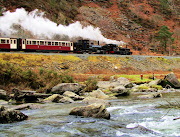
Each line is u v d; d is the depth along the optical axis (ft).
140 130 38.01
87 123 42.93
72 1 398.83
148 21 407.85
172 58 226.99
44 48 160.66
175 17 438.81
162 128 39.09
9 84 93.86
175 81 117.19
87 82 108.47
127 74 164.14
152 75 153.48
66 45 174.81
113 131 37.78
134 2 476.95
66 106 62.18
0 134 36.37
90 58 173.37
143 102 68.54
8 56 135.74
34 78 100.48
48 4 298.76
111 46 210.18
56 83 98.27
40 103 67.92
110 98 78.23
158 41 341.82
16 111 45.60
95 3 431.43
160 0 498.28
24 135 35.99
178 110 54.49
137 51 293.02
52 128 39.73
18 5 252.62
